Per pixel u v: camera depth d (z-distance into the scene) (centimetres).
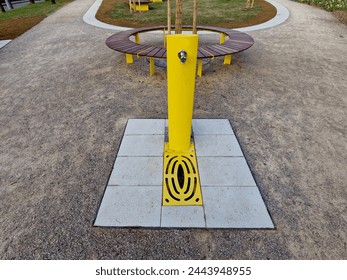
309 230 205
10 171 268
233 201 228
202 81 458
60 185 249
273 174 259
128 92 425
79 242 198
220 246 194
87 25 903
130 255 190
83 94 424
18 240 200
